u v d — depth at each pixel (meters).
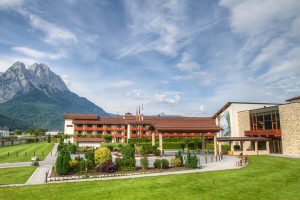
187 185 22.17
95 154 31.14
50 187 21.77
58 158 27.78
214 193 19.58
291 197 18.42
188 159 32.50
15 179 26.86
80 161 29.19
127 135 100.31
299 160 38.97
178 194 19.36
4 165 37.38
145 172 29.02
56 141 101.69
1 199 18.47
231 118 71.25
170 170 30.56
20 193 19.97
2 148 68.94
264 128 58.34
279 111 53.28
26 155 50.94
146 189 20.86
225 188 21.08
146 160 30.98
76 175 27.12
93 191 20.38
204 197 18.53
